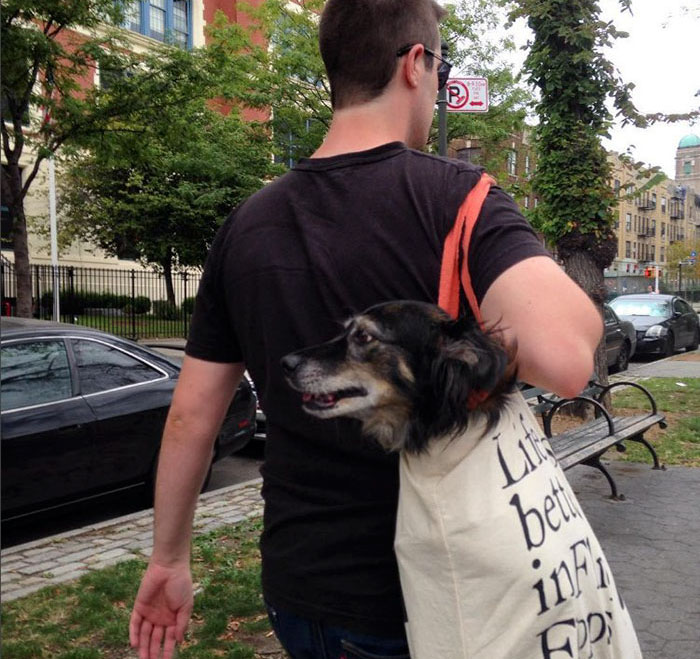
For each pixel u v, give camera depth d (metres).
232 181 21.86
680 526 5.45
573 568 1.33
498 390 1.33
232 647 3.65
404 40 1.60
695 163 105.31
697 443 8.16
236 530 5.36
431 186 1.48
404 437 1.35
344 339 1.42
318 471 1.53
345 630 1.49
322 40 1.67
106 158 11.92
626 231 77.75
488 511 1.28
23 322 5.86
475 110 6.76
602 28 8.59
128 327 22.39
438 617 1.30
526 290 1.31
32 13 10.41
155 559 1.87
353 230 1.50
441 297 1.44
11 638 3.72
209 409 1.78
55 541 5.23
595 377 8.75
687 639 3.77
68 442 5.50
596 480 6.71
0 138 11.09
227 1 29.52
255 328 1.59
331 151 1.62
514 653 1.27
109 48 12.01
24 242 11.76
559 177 8.92
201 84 11.95
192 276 28.81
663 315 19.64
